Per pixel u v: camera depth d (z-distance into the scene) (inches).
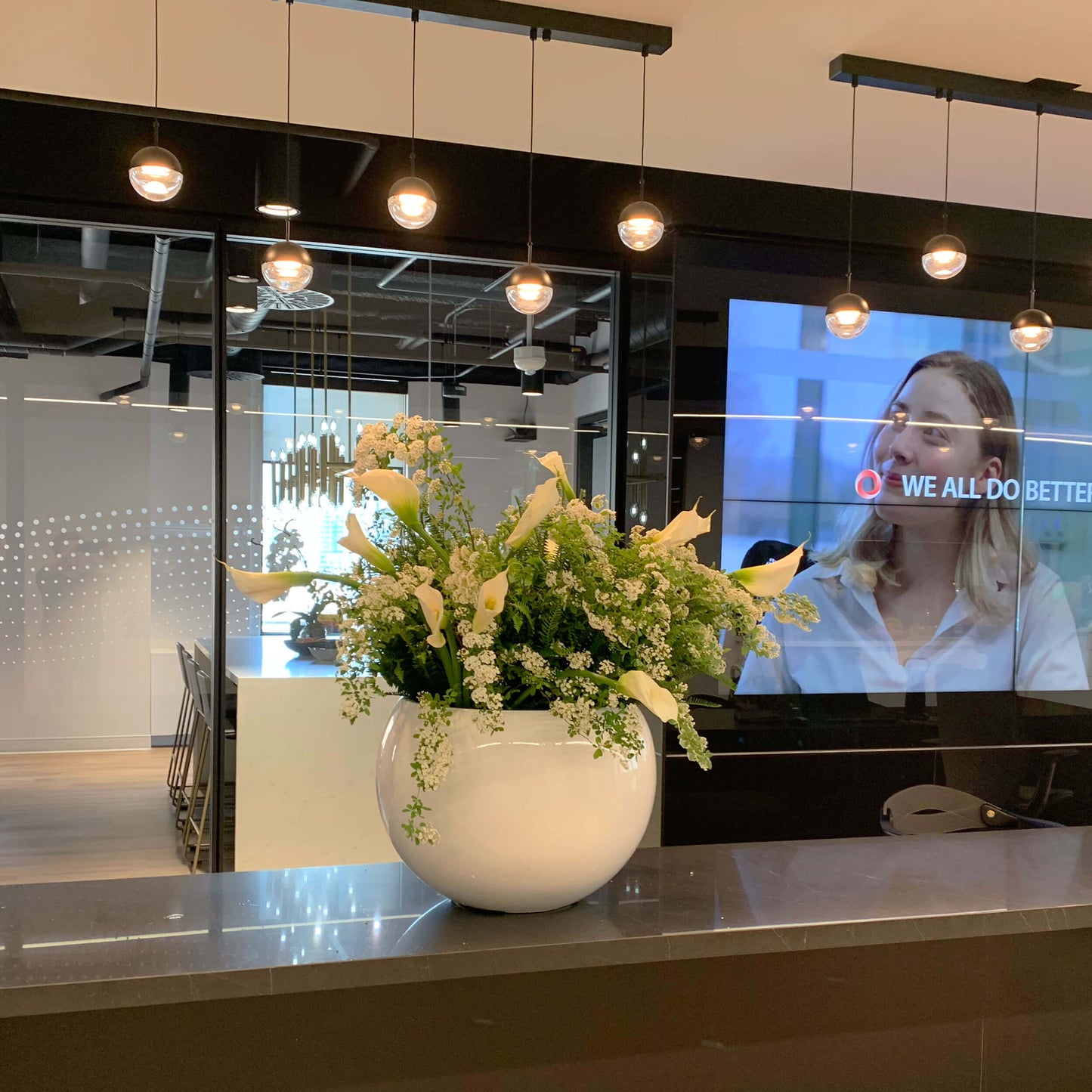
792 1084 65.5
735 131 152.8
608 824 60.9
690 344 175.5
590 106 143.6
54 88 137.7
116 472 255.6
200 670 203.6
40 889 67.0
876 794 184.7
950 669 189.0
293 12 116.3
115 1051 55.2
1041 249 192.9
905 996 67.6
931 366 187.9
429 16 114.4
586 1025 61.8
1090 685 196.9
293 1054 57.4
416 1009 58.9
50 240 165.5
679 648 64.5
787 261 180.1
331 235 166.2
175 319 181.9
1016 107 138.1
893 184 177.0
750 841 179.0
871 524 185.2
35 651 255.0
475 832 59.4
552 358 181.0
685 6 116.1
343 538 60.2
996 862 74.4
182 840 207.6
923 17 118.0
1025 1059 70.0
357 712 64.5
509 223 170.6
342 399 170.2
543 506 57.8
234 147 159.6
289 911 62.8
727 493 178.1
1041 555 194.2
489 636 57.2
